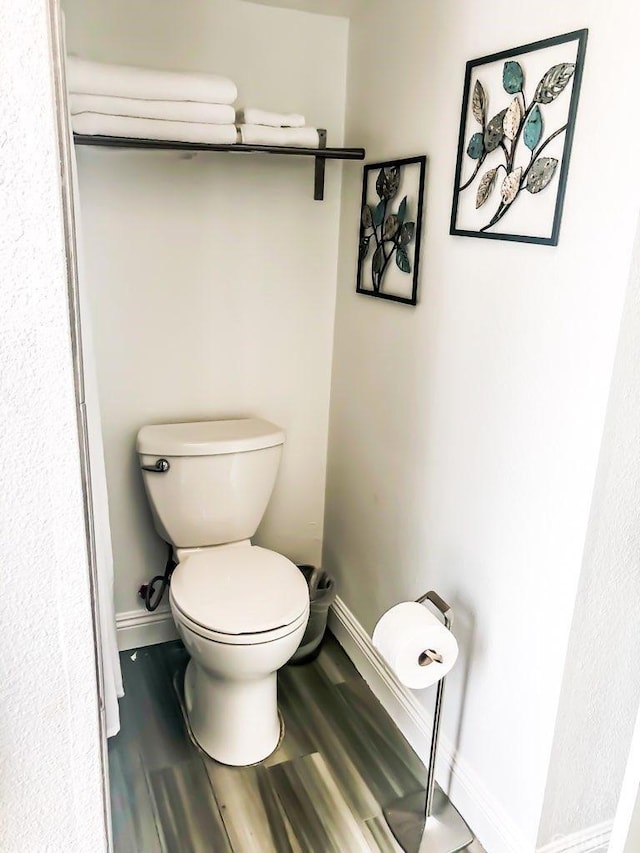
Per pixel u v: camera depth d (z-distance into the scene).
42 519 0.77
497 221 1.36
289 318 2.14
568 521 1.24
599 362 1.14
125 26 1.74
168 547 2.19
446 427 1.60
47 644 0.81
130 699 2.01
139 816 1.61
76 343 0.82
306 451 2.30
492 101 1.34
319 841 1.56
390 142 1.77
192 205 1.93
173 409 2.08
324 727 1.92
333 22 1.94
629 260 1.07
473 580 1.54
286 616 1.64
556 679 1.30
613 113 1.07
